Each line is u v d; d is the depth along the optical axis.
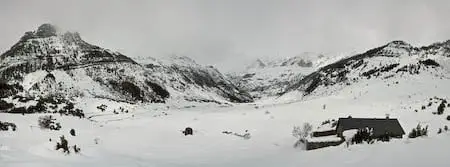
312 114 91.94
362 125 56.47
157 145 58.91
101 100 127.38
